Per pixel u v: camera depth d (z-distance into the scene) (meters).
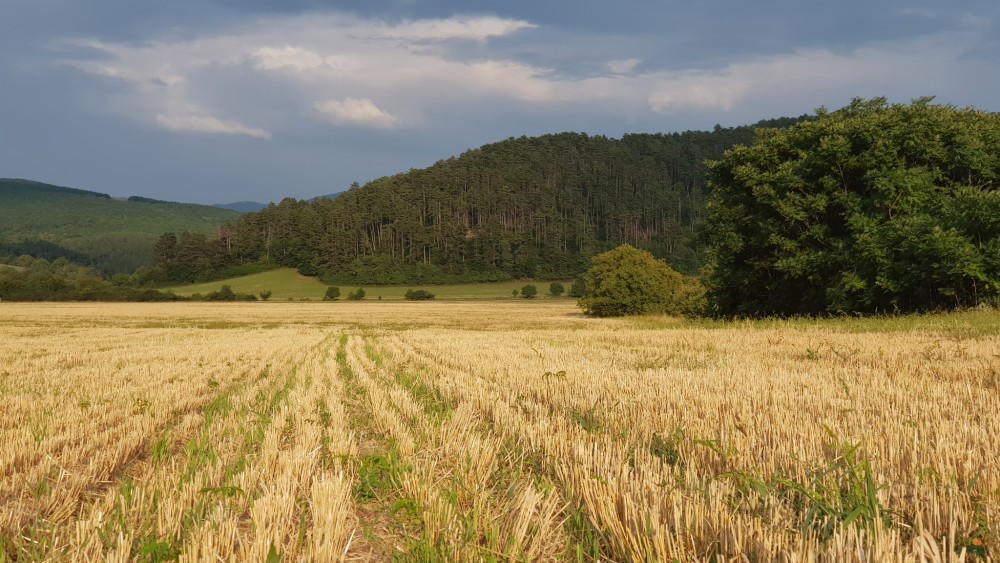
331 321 60.59
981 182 28.36
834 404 7.05
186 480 4.89
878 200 27.52
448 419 7.38
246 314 74.69
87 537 3.69
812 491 3.66
